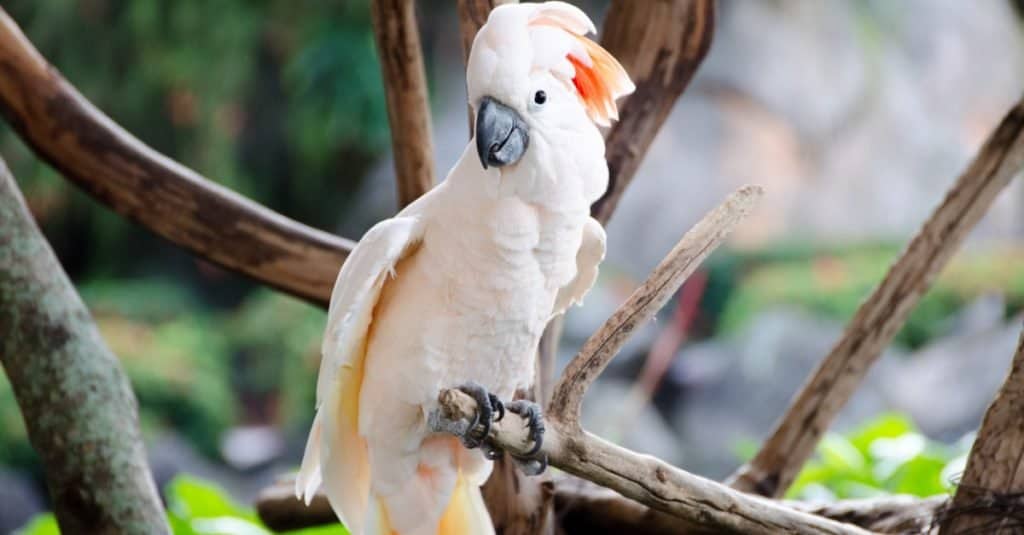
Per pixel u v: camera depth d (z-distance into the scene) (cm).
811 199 2192
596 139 509
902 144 2258
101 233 2323
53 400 643
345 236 2309
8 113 741
